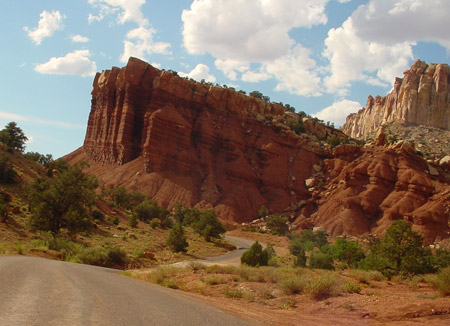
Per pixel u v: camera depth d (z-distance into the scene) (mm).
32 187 53031
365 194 124625
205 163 144500
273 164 148750
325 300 16094
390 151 136375
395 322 12305
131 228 70125
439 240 103188
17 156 75688
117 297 10836
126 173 136875
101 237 55625
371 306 14484
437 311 13125
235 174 141625
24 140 86125
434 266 35094
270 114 169375
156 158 137000
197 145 149000
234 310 13039
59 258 32750
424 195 121250
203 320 9453
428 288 21812
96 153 156250
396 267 30938
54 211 44125
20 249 30031
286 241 97375
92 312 8172
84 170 147875
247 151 153375
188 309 10898
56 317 7273
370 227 116438
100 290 11688
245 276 23234
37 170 75625
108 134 154500
